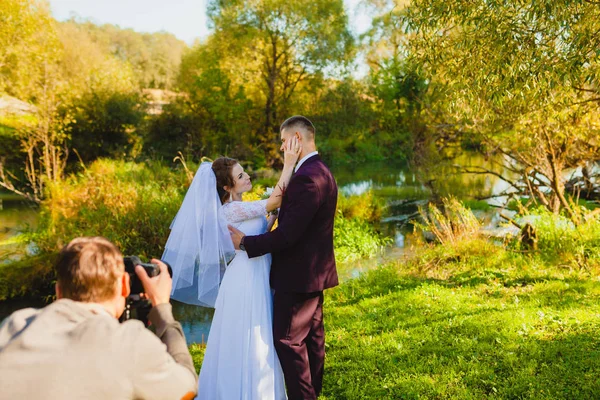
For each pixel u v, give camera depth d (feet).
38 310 5.03
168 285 5.85
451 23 18.02
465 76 17.13
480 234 29.17
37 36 49.93
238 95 82.38
